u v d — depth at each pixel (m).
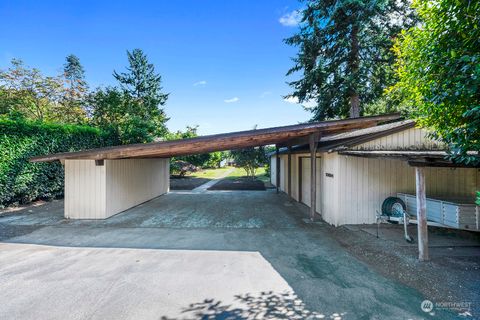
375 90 12.60
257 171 30.20
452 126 3.37
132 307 2.86
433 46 3.27
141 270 3.85
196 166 25.38
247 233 5.91
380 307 2.85
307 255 4.50
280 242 5.24
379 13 11.35
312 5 12.33
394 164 6.54
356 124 7.03
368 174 6.48
